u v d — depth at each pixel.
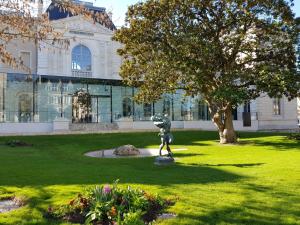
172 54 21.55
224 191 9.05
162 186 9.72
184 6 21.67
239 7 21.39
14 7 7.82
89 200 7.26
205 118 40.97
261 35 22.70
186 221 6.73
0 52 7.98
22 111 34.09
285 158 15.50
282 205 7.71
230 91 20.75
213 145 23.03
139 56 23.44
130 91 39.25
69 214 7.13
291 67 22.45
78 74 44.75
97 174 11.98
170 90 24.25
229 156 16.81
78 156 18.23
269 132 34.78
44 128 31.72
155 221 6.71
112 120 38.41
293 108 44.44
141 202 7.10
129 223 6.00
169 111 39.41
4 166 14.12
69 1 8.41
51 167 13.85
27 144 23.48
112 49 47.03
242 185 9.77
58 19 43.00
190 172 12.13
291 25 22.05
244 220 6.77
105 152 20.33
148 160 15.92
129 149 18.89
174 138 27.88
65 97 36.44
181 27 21.97
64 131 31.84
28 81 34.66
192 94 25.19
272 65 22.02
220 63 22.59
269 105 43.16
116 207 6.68
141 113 38.91
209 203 7.88
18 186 10.12
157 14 22.00
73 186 9.92
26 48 42.00
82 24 45.16
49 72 42.69
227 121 24.17
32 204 8.12
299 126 39.94
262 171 11.99
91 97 37.72
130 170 12.86
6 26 8.18
